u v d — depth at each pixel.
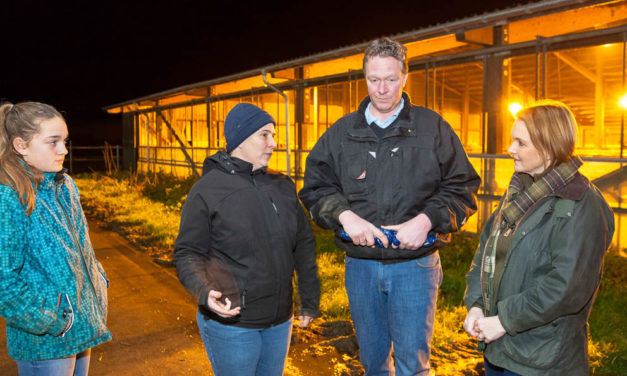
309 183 2.77
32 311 1.99
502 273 2.13
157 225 10.08
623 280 5.95
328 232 9.27
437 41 10.02
